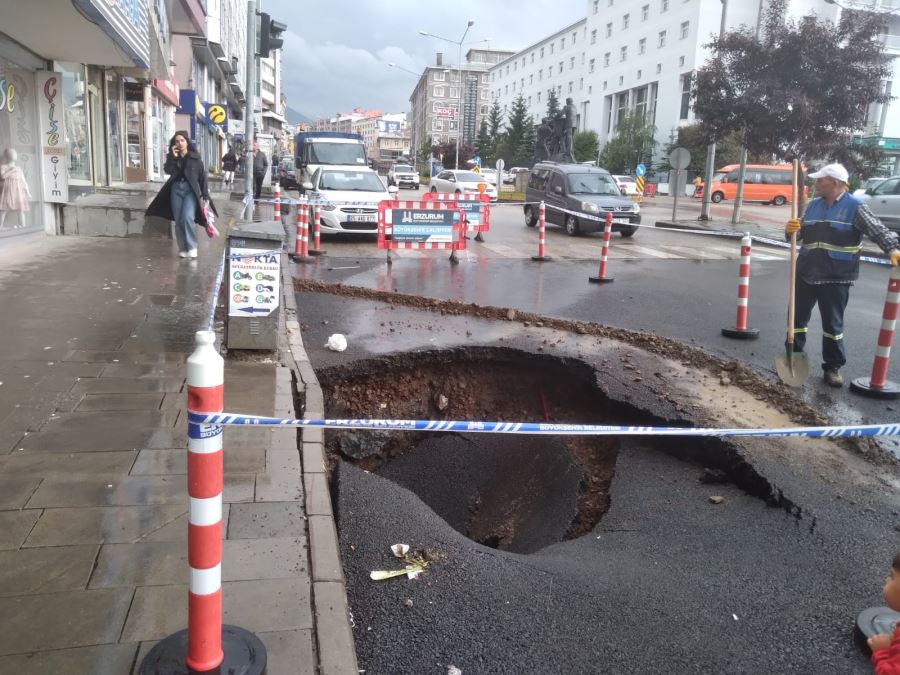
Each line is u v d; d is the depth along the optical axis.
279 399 5.07
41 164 11.65
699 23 59.12
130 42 10.05
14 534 3.16
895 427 3.01
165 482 3.70
